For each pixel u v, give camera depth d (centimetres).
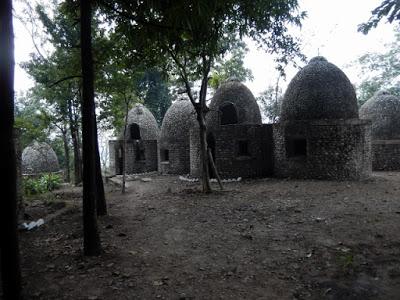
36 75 1416
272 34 869
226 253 566
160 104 2950
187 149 1947
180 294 421
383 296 406
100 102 1359
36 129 1720
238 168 1503
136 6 534
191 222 780
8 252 373
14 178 374
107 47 899
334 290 425
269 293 422
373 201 889
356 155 1259
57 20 1288
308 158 1332
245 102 1606
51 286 450
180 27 530
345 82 1367
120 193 1371
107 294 423
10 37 366
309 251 553
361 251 541
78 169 1831
